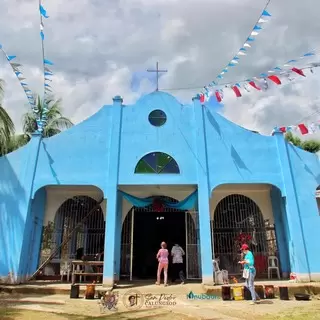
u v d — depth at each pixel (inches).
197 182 501.4
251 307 342.6
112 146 514.9
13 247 468.8
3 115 589.0
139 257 620.4
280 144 523.2
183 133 528.4
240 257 548.7
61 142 520.7
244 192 584.4
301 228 484.7
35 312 316.8
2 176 500.4
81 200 593.9
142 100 546.3
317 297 411.2
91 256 517.7
